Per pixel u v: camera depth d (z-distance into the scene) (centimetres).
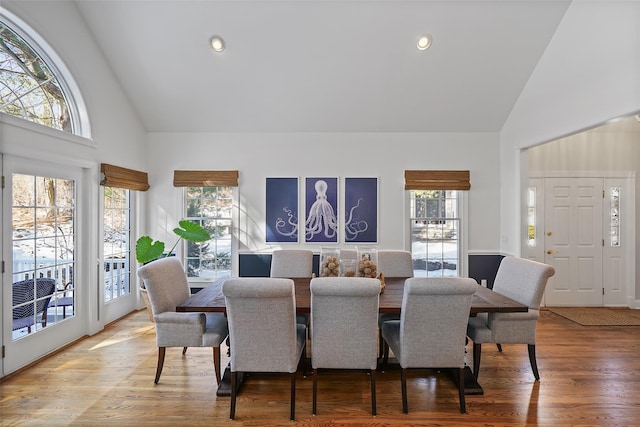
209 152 459
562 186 465
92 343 330
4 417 213
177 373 271
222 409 224
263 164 459
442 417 215
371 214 457
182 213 461
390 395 241
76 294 335
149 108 427
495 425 207
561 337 348
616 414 218
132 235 437
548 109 356
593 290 463
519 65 376
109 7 329
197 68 382
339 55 367
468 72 384
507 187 441
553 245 464
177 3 325
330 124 448
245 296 202
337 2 324
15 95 279
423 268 465
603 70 283
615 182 464
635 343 331
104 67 369
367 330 213
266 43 357
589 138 465
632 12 256
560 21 335
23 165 276
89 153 345
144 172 449
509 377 264
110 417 214
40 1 285
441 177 453
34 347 286
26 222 282
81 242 341
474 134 457
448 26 343
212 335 249
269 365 214
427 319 214
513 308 222
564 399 234
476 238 460
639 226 461
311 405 229
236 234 459
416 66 377
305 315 307
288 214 458
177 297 286
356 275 270
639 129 455
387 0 322
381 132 457
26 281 282
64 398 235
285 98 415
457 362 219
